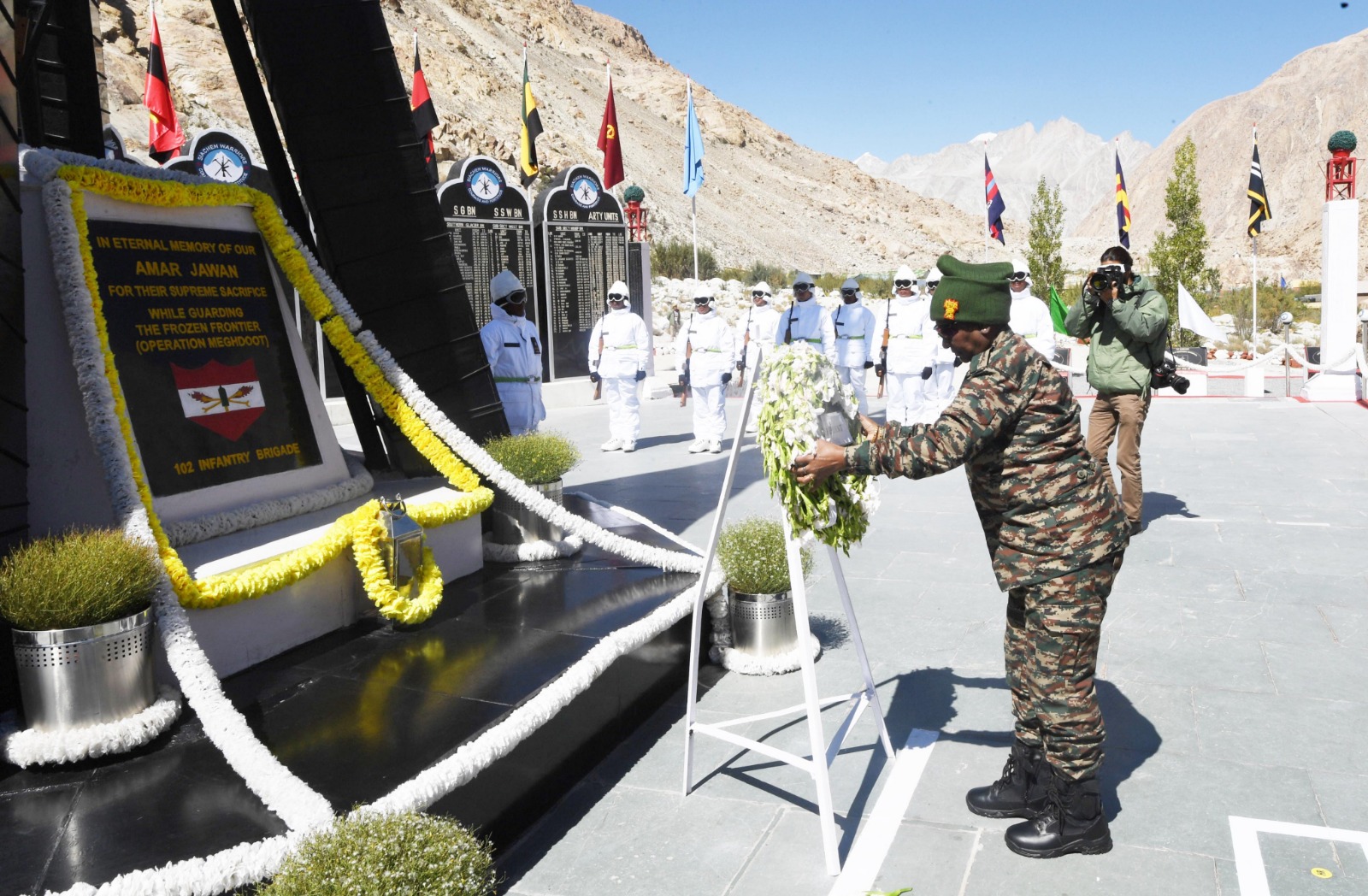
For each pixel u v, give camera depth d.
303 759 3.11
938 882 3.00
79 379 3.58
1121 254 6.22
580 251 15.81
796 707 3.65
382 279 5.43
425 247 5.50
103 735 3.05
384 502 4.34
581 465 10.68
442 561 4.99
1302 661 4.58
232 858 2.52
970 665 4.68
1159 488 8.56
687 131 13.70
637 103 100.56
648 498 8.78
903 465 3.04
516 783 3.36
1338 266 13.88
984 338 3.07
